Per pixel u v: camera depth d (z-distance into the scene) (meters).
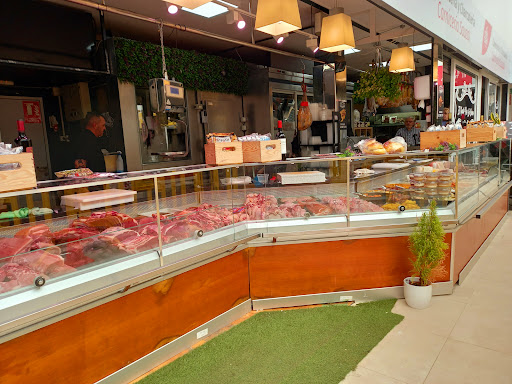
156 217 2.43
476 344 2.53
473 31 5.80
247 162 3.18
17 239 1.88
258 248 3.08
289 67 6.87
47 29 3.91
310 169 3.18
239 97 6.32
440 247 2.96
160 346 2.43
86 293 1.93
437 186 3.35
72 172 2.65
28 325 1.78
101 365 2.12
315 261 3.15
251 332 2.77
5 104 4.64
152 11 4.78
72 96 4.84
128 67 4.50
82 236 2.08
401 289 3.28
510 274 3.78
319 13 5.18
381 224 3.14
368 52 7.41
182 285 2.55
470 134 4.72
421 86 5.90
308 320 2.92
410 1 3.56
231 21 4.07
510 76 9.44
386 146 3.47
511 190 6.80
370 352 2.47
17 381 1.77
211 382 2.22
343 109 6.14
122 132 4.54
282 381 2.20
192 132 5.53
